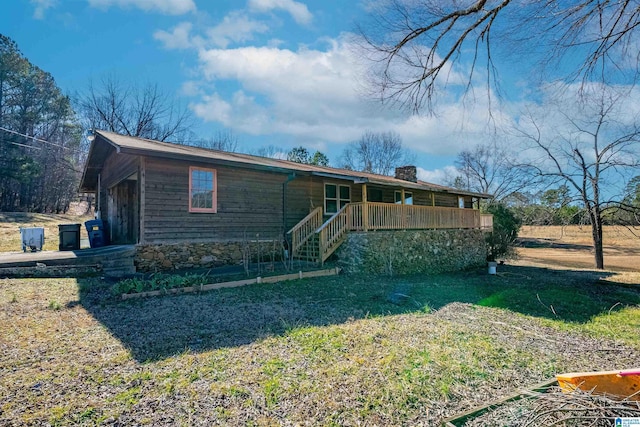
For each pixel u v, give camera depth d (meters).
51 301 6.09
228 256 10.25
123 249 9.21
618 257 23.55
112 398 3.09
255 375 3.58
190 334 4.74
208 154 10.28
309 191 12.93
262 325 5.20
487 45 6.08
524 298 8.30
